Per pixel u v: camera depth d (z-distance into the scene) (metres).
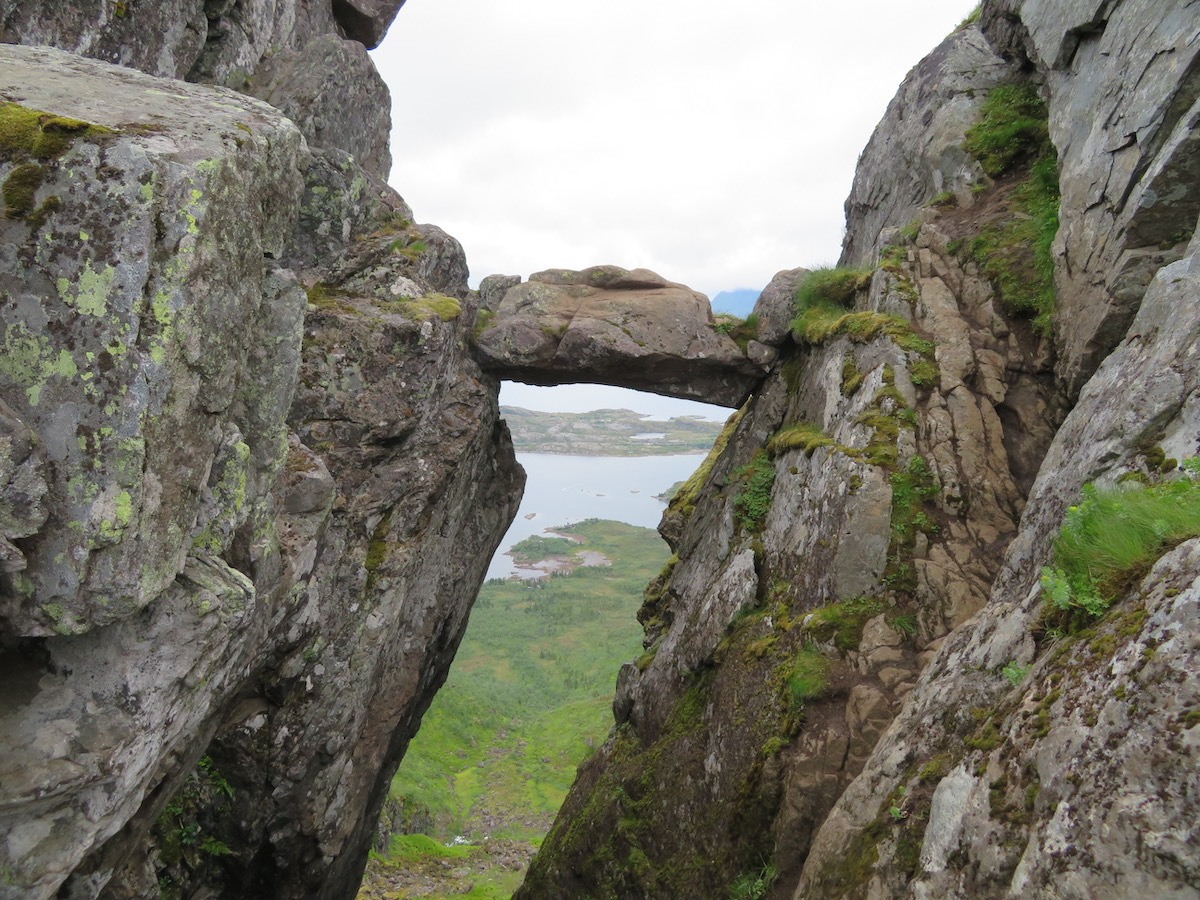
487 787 38.22
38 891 4.52
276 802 11.31
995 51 14.62
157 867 10.21
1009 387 10.44
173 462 4.74
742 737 9.44
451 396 14.20
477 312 15.67
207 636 5.20
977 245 11.73
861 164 17.84
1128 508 5.37
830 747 8.21
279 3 13.76
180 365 4.66
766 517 12.44
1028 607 6.20
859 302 13.53
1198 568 4.32
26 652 4.61
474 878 22.30
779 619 10.26
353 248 12.52
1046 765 4.52
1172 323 6.50
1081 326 9.36
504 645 66.75
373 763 13.57
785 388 14.96
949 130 13.80
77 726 4.57
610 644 66.62
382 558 12.06
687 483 19.88
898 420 10.31
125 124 4.91
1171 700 3.85
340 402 11.46
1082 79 10.31
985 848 4.69
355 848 14.51
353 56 13.50
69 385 4.29
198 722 6.09
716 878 9.00
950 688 6.56
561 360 15.17
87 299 4.33
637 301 15.80
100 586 4.32
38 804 4.39
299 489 8.02
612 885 10.80
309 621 9.61
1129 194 8.62
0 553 4.03
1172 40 8.32
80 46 8.75
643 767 11.39
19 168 4.32
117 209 4.39
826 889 6.53
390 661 13.75
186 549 4.99
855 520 9.64
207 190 4.79
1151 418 6.04
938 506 9.62
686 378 15.84
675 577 16.06
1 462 3.96
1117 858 3.72
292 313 6.40
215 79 11.52
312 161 12.09
